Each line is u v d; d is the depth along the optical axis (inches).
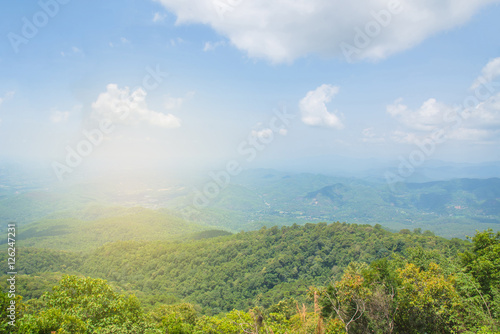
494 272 497.4
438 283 490.9
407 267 555.8
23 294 1547.7
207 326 694.5
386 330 431.2
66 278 530.0
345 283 534.6
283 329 586.9
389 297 470.3
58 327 395.9
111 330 458.9
